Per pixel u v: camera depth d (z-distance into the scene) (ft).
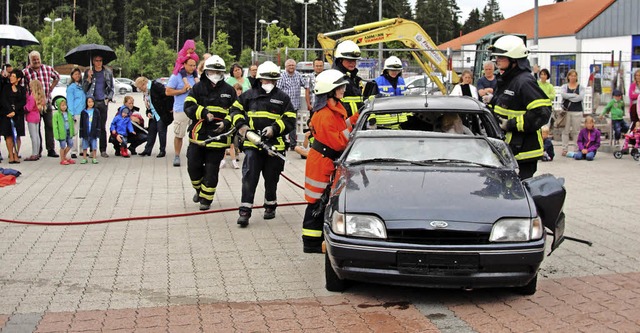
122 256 23.65
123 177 40.19
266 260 23.21
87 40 248.93
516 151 24.63
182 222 28.84
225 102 30.53
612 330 16.84
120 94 187.11
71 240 25.79
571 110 48.96
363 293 19.79
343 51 28.14
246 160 28.02
